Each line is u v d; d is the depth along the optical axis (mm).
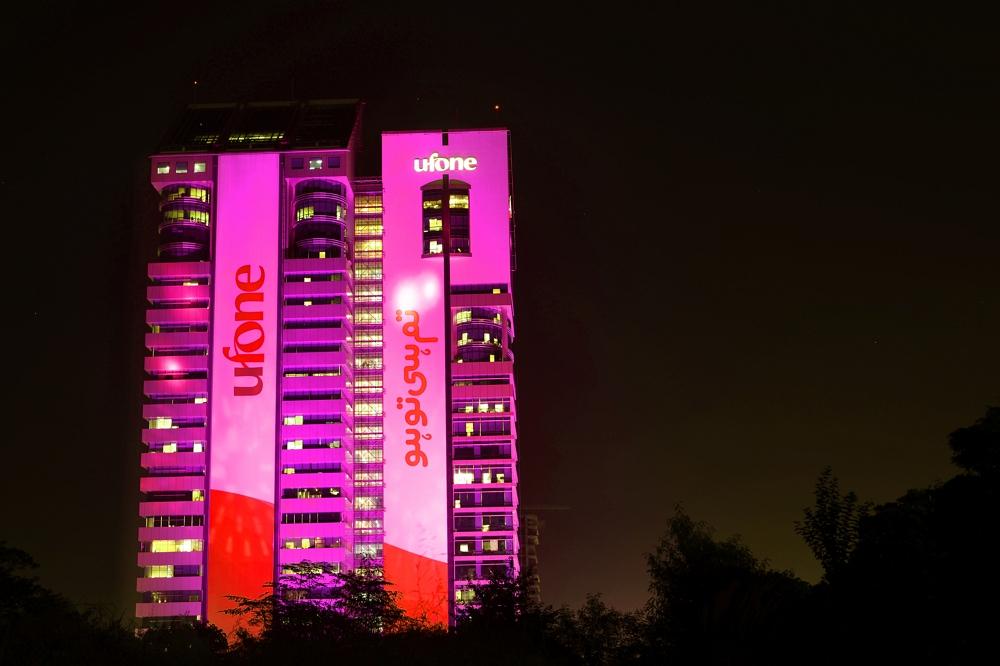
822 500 60781
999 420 60531
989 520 56719
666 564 78062
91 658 57875
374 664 63125
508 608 101312
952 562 55219
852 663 54969
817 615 57156
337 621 74688
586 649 86812
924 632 54031
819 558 59562
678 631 68875
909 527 56938
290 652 64125
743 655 60750
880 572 55438
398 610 86812
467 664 66750
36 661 56031
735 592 64438
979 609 53781
